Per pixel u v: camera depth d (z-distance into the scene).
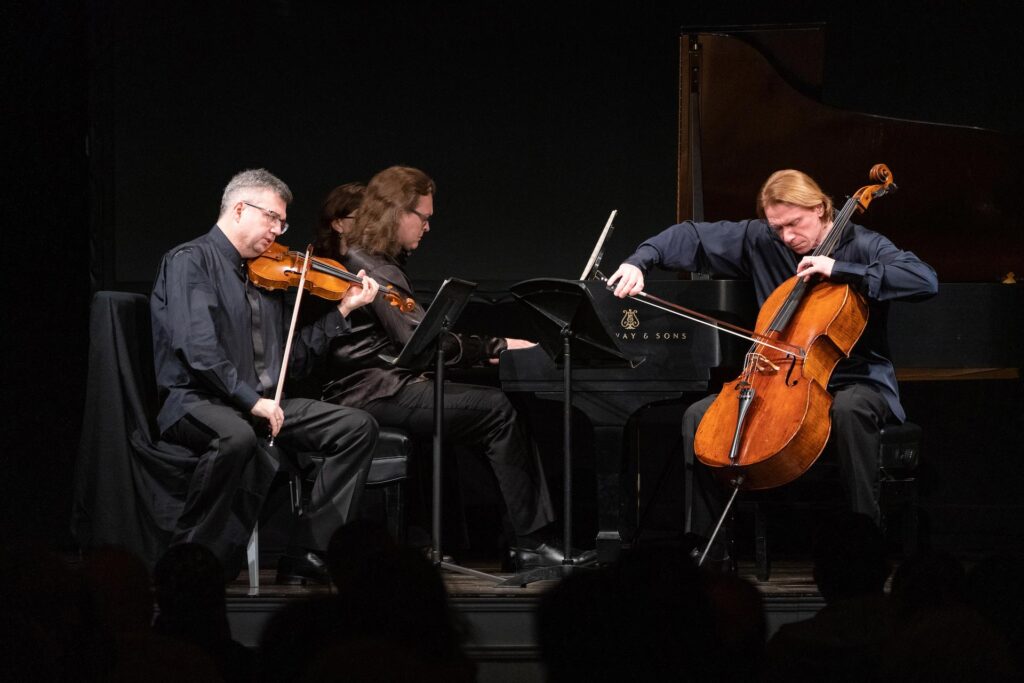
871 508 11.34
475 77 16.33
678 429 15.45
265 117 16.28
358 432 11.48
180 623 7.34
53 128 15.98
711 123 14.02
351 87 16.31
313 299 12.48
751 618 6.57
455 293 10.49
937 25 16.19
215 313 11.69
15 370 15.81
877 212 14.20
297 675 6.53
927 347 12.71
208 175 16.28
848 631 7.15
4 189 15.85
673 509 15.37
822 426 10.95
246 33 16.25
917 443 12.01
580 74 16.30
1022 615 7.29
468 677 6.51
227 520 10.94
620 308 11.76
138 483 11.48
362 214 12.79
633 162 16.28
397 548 6.68
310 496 12.48
